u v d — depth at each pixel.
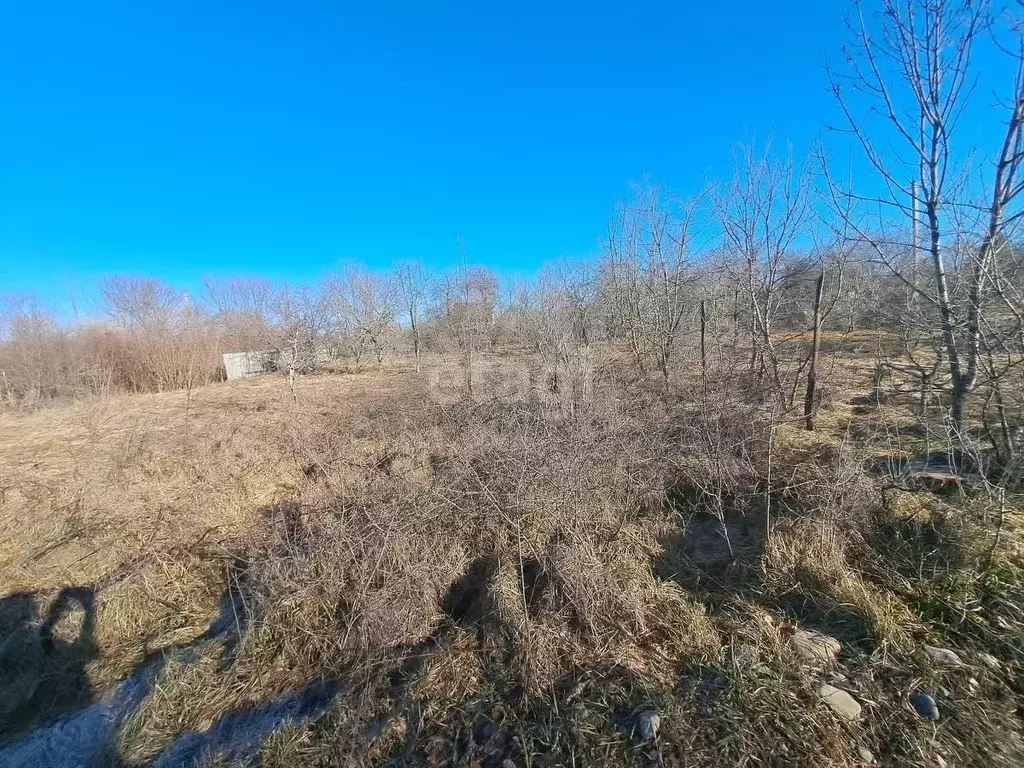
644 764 2.03
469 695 2.53
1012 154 3.43
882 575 3.04
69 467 6.28
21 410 10.95
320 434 6.79
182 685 2.98
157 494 5.43
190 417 8.90
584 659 2.63
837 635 2.64
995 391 3.56
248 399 10.72
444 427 6.64
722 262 8.14
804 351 7.75
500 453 4.74
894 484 3.65
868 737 2.08
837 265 6.48
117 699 3.17
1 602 4.00
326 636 3.18
